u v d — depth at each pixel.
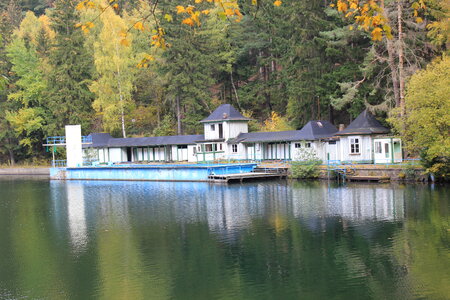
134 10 85.75
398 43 41.75
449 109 34.53
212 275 18.53
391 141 44.28
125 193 44.91
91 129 81.25
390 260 19.23
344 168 44.12
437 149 35.06
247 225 26.84
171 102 77.88
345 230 24.41
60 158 84.06
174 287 17.42
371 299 15.50
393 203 30.89
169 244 23.50
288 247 21.86
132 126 79.88
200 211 32.19
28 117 79.38
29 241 25.61
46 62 82.69
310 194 37.19
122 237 25.55
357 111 51.16
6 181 66.19
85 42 85.38
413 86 36.22
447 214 26.67
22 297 17.14
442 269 17.86
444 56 40.00
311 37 55.66
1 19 86.88
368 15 7.88
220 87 80.50
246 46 71.44
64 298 16.89
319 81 53.12
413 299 15.34
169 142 65.81
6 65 81.44
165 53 70.25
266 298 15.99
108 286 17.89
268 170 51.62
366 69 47.19
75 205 38.44
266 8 66.38
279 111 72.00
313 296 15.97
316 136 51.56
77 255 22.38
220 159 59.84
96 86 72.69
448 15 41.66
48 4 127.00
